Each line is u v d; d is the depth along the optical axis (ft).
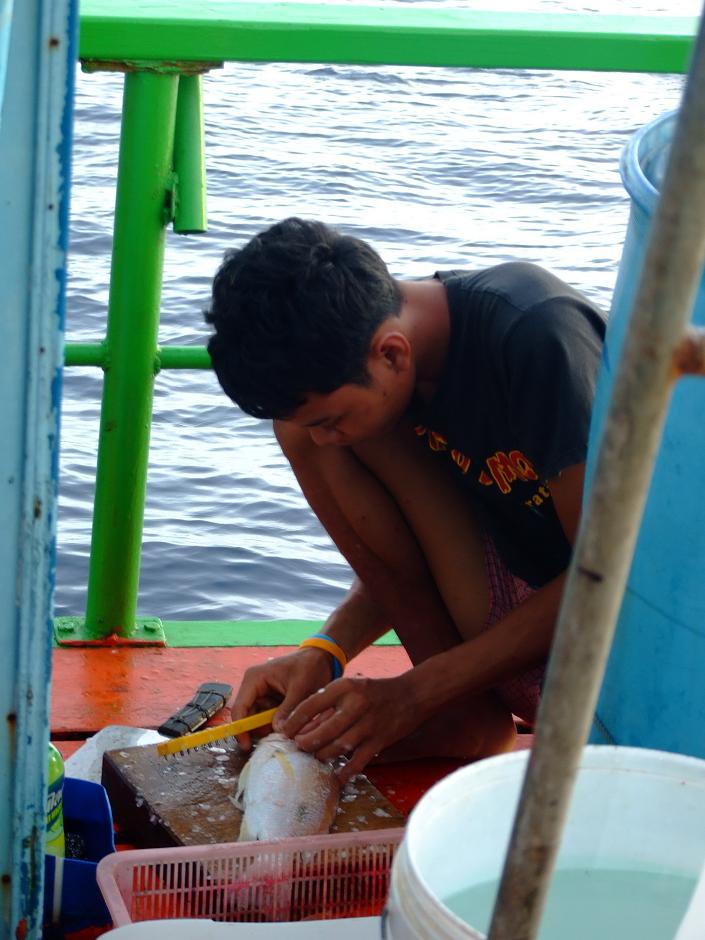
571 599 2.49
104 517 8.06
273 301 5.58
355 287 5.72
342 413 5.98
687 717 5.08
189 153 7.35
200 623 8.72
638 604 5.25
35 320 4.21
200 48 6.78
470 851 3.81
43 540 4.43
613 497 2.41
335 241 5.87
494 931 2.72
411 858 3.40
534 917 2.70
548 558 6.98
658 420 2.36
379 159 27.40
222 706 7.52
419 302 6.40
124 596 8.29
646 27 7.01
